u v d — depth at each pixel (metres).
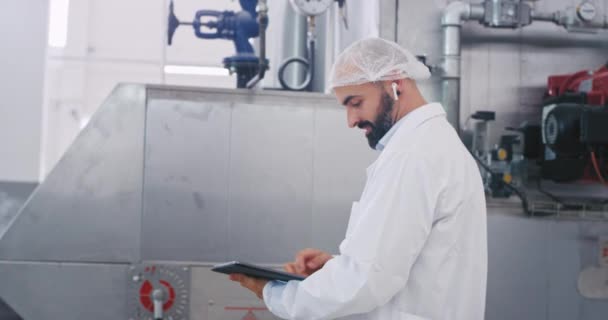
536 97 3.12
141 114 2.61
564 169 2.95
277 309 1.77
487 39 3.09
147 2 5.23
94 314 2.57
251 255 2.63
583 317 3.02
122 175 2.60
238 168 2.64
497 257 2.97
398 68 1.75
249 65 2.91
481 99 3.08
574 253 3.02
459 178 1.69
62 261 2.57
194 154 2.62
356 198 2.69
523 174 3.05
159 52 5.22
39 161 4.45
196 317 2.60
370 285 1.59
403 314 1.68
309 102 2.68
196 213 2.62
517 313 2.97
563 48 3.14
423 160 1.66
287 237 2.65
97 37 5.18
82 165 2.59
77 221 2.58
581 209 3.04
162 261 2.60
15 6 4.47
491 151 2.99
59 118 5.12
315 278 1.67
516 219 2.99
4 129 4.44
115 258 2.58
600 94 2.93
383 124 1.78
